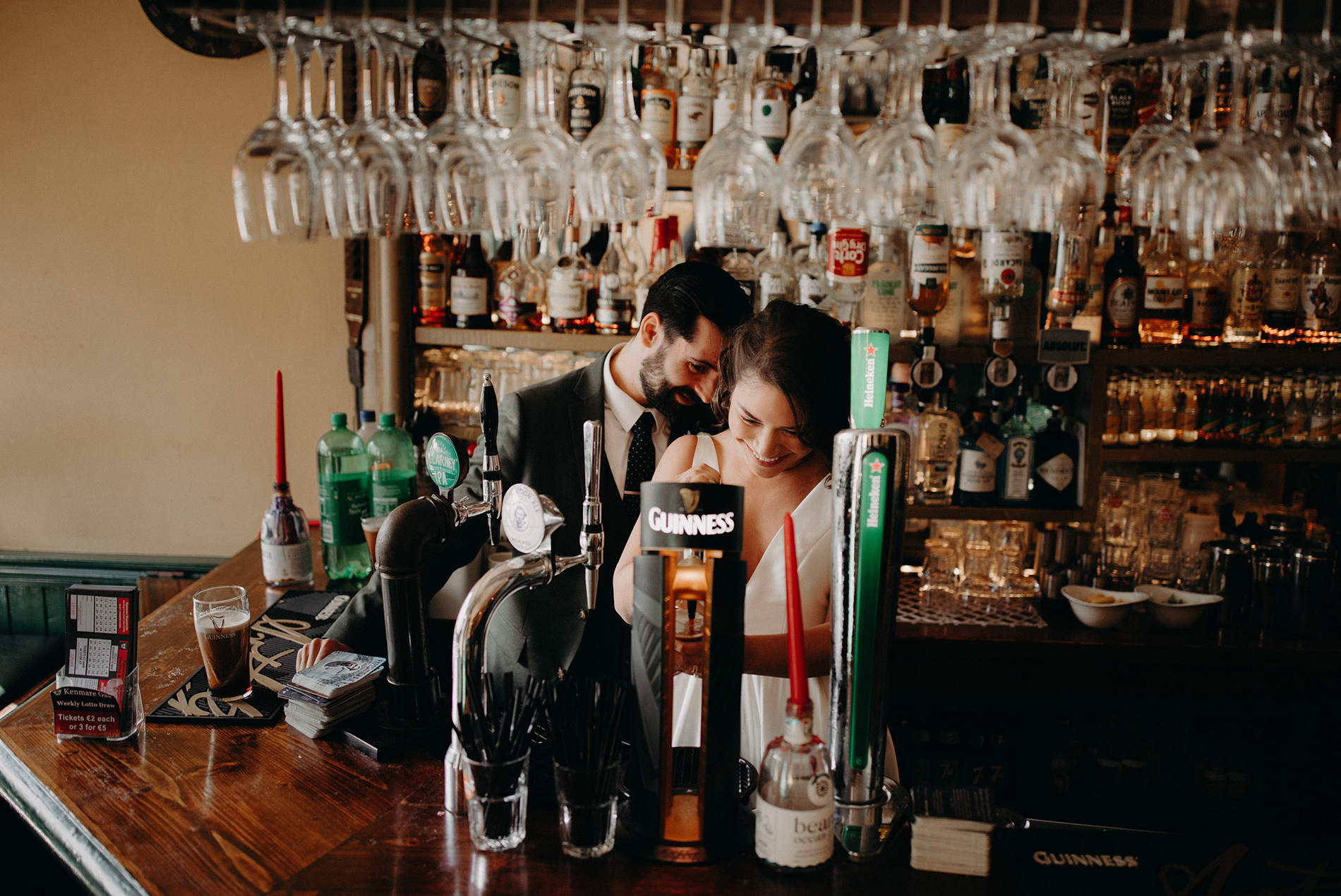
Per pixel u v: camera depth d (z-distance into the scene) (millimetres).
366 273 2863
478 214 1426
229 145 2936
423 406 2664
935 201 1450
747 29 1188
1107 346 2436
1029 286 2395
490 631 1786
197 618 1399
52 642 2877
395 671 1297
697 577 964
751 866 974
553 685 1023
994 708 2520
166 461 3094
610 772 964
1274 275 2432
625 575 1449
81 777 1188
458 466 1262
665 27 1270
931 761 2531
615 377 1769
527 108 1359
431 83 2359
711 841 996
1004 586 2609
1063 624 2436
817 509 1495
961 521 2709
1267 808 2480
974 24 1110
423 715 1307
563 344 2525
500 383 2709
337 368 3045
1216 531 2551
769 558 1511
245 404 3068
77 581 3100
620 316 2523
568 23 1160
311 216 1346
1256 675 2322
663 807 992
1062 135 1396
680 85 2523
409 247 2592
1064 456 2465
